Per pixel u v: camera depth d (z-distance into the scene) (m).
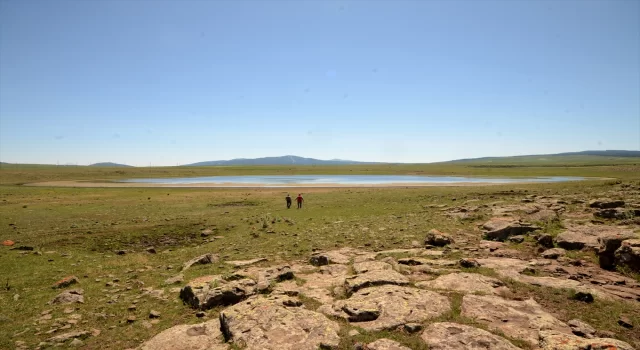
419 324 9.08
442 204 36.06
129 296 14.19
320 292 12.48
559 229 19.30
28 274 18.58
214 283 13.62
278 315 9.96
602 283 12.05
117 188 77.00
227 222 34.38
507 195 42.28
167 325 11.00
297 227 29.17
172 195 60.81
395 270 14.22
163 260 21.59
